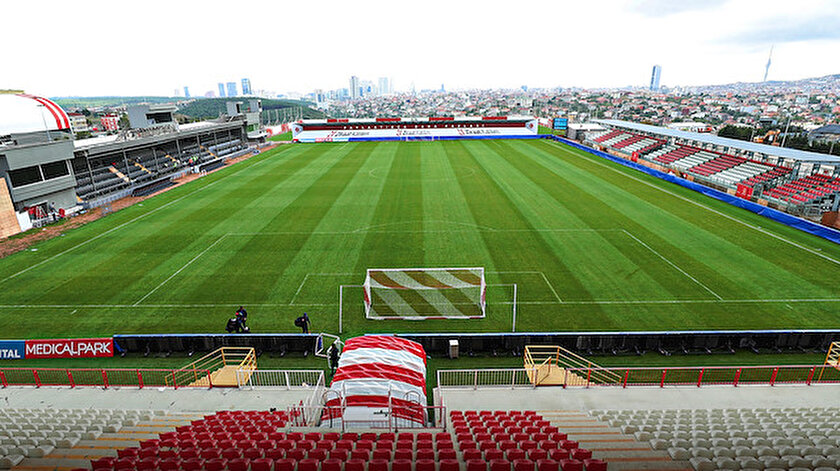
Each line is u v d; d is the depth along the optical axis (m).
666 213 30.12
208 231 26.94
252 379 13.70
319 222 28.30
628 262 21.78
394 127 77.56
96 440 8.98
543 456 7.72
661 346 14.93
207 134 59.19
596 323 16.53
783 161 36.94
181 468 7.20
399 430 9.90
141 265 22.03
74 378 13.98
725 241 24.67
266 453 7.74
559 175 43.09
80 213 32.06
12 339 15.96
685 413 10.61
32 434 8.95
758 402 11.81
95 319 17.11
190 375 13.98
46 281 20.36
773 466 7.03
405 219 28.75
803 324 16.22
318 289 19.34
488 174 43.56
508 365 14.41
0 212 26.59
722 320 16.58
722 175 40.34
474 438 8.94
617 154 58.69
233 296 18.78
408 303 18.12
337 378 12.02
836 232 24.66
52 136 34.34
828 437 8.28
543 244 24.27
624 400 11.96
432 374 13.93
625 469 7.17
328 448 8.16
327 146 66.75
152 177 42.75
